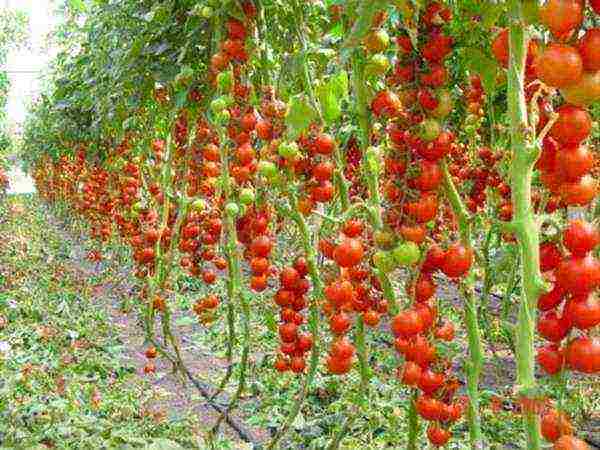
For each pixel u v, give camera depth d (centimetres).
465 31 237
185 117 416
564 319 143
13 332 671
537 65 132
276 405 486
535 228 139
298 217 279
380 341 630
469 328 215
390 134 213
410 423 246
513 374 550
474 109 347
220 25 312
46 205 2183
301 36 298
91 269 1115
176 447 369
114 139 649
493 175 388
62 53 737
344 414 446
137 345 696
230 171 346
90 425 391
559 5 129
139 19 376
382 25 255
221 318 747
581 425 436
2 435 364
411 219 204
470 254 202
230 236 316
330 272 249
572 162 142
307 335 294
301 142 267
